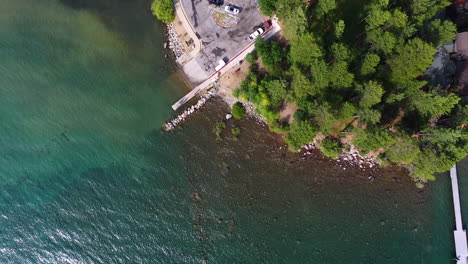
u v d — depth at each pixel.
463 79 64.31
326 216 68.50
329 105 56.25
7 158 69.56
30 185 69.62
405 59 55.97
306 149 68.94
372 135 57.34
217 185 69.25
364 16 62.09
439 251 68.00
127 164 69.50
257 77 65.50
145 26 69.25
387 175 68.56
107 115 69.81
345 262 67.50
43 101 69.81
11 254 69.06
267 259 68.06
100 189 69.38
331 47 56.25
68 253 69.12
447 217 68.62
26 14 69.62
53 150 69.62
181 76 68.88
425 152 58.88
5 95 70.69
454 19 65.69
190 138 69.25
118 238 69.19
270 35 66.31
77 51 69.50
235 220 68.88
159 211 69.25
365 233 68.19
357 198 68.69
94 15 69.19
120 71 69.75
